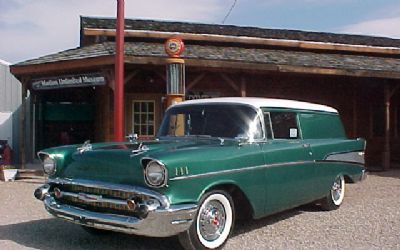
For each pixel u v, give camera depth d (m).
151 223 4.53
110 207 4.85
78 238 5.67
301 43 14.92
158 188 4.57
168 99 9.36
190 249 4.89
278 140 6.09
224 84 13.64
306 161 6.43
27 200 8.35
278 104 6.30
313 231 6.07
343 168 7.42
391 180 11.28
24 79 12.99
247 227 6.31
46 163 5.40
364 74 12.73
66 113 16.58
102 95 13.85
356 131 15.29
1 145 14.73
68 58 11.57
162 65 11.26
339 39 16.58
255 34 15.37
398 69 13.48
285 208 6.14
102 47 12.55
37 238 5.65
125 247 5.30
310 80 14.74
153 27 14.48
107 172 4.90
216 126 5.89
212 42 14.33
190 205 4.70
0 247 5.21
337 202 7.51
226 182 5.14
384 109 14.55
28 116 16.16
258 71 12.23
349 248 5.28
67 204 5.22
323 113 7.28
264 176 5.66
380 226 6.34
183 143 5.49
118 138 9.31
